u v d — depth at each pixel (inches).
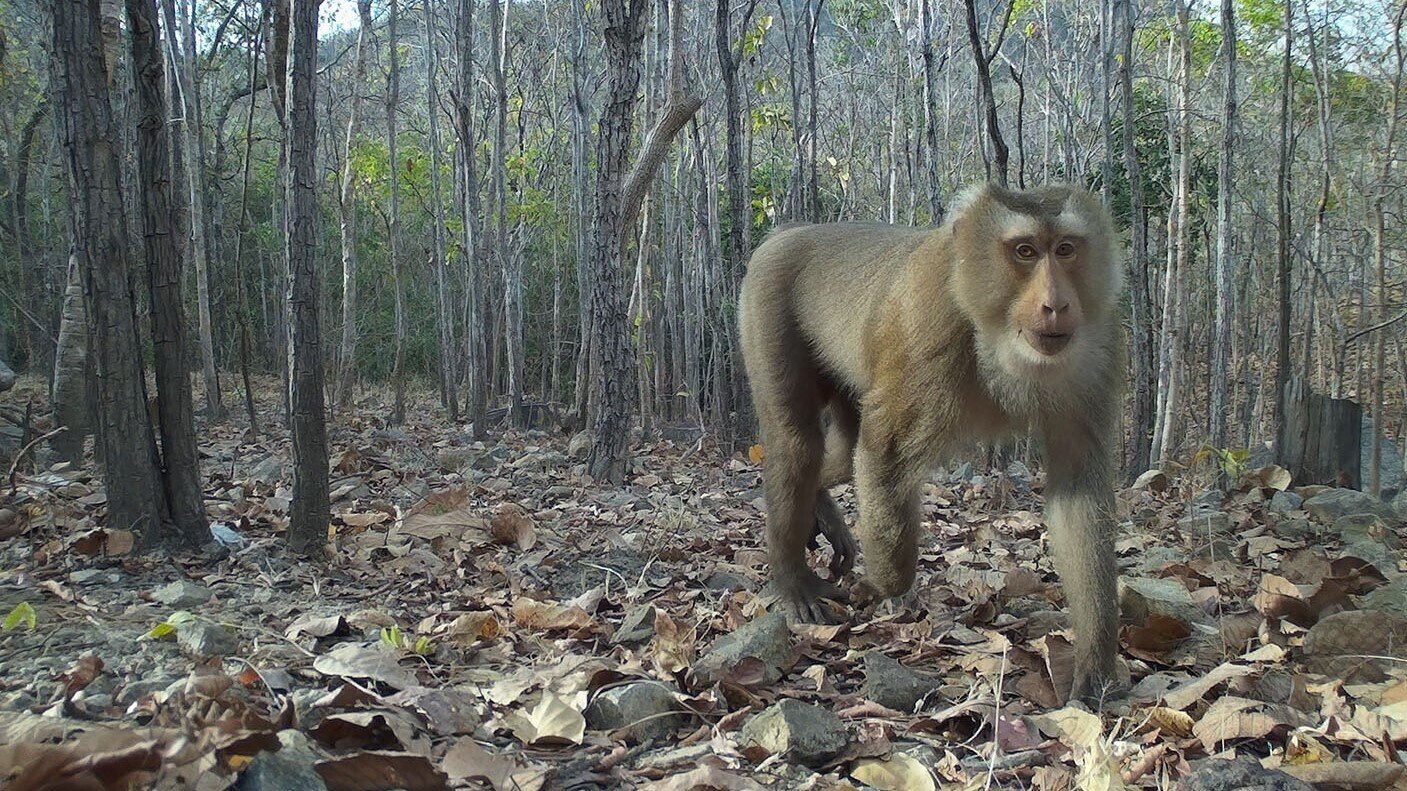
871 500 59.8
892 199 177.9
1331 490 87.6
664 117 99.9
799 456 68.3
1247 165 180.4
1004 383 56.3
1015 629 61.1
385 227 273.3
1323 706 49.3
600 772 44.2
